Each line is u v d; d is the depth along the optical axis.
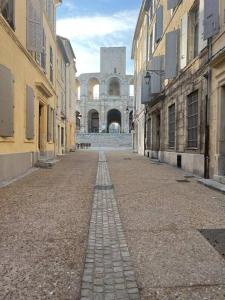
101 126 67.75
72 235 4.52
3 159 9.64
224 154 9.45
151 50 23.86
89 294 2.89
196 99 12.10
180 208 6.17
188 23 13.25
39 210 5.93
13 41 10.55
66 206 6.28
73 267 3.46
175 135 15.23
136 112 34.66
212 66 9.83
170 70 15.11
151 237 4.45
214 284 3.10
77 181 9.73
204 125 10.82
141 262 3.60
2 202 6.57
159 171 12.99
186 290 2.98
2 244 4.14
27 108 12.43
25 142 12.46
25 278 3.20
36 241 4.26
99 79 68.25
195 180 10.14
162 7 19.44
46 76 17.52
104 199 7.00
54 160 18.02
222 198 7.15
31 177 10.65
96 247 4.05
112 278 3.20
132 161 18.97
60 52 26.11
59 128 26.14
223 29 9.12
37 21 13.12
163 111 18.50
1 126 9.24
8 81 9.70
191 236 4.48
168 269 3.42
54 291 2.95
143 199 7.04
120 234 4.57
